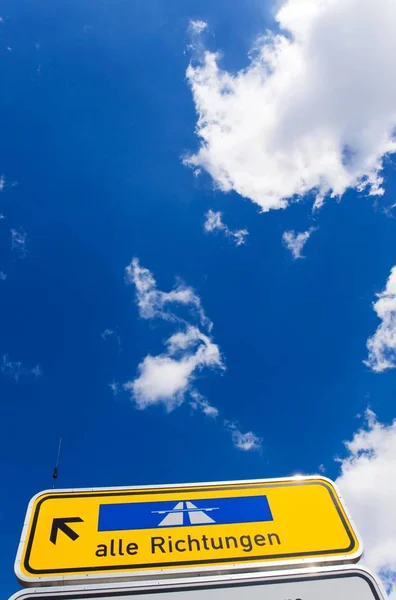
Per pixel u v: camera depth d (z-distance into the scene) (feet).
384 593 11.43
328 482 14.14
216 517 12.87
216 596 11.19
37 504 12.79
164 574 11.40
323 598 11.32
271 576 11.61
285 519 12.96
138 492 13.42
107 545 11.89
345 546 12.39
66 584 11.13
